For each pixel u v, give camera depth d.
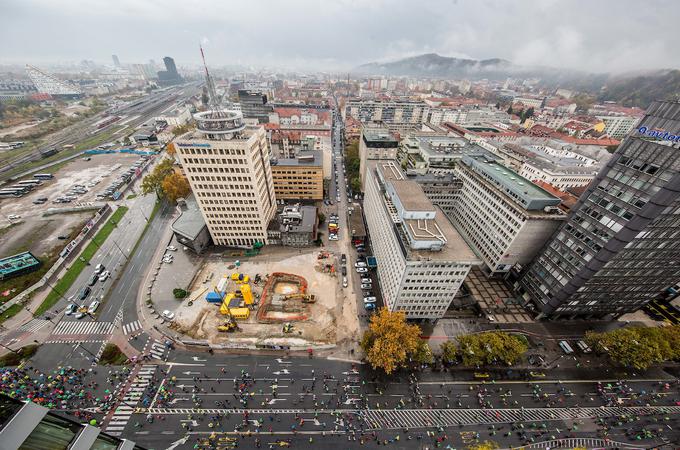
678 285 92.88
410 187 91.38
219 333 81.69
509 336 74.38
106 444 20.75
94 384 67.81
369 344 73.81
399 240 77.38
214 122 90.62
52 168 183.38
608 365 77.50
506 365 75.62
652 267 72.56
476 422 63.59
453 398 67.88
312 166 138.88
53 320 83.25
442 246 73.50
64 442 18.27
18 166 185.25
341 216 138.25
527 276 93.38
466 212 119.12
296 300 93.06
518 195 91.69
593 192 72.56
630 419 65.44
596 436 62.44
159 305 89.56
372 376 71.94
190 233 108.19
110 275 99.75
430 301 79.62
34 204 141.25
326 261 109.75
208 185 99.00
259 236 113.94
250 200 103.75
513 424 63.41
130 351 75.94
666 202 57.59
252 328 83.44
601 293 79.31
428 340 82.00
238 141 91.62
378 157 149.62
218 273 102.56
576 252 76.50
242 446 58.06
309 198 148.38
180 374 70.81
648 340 73.00
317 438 59.81
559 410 66.62
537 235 90.38
